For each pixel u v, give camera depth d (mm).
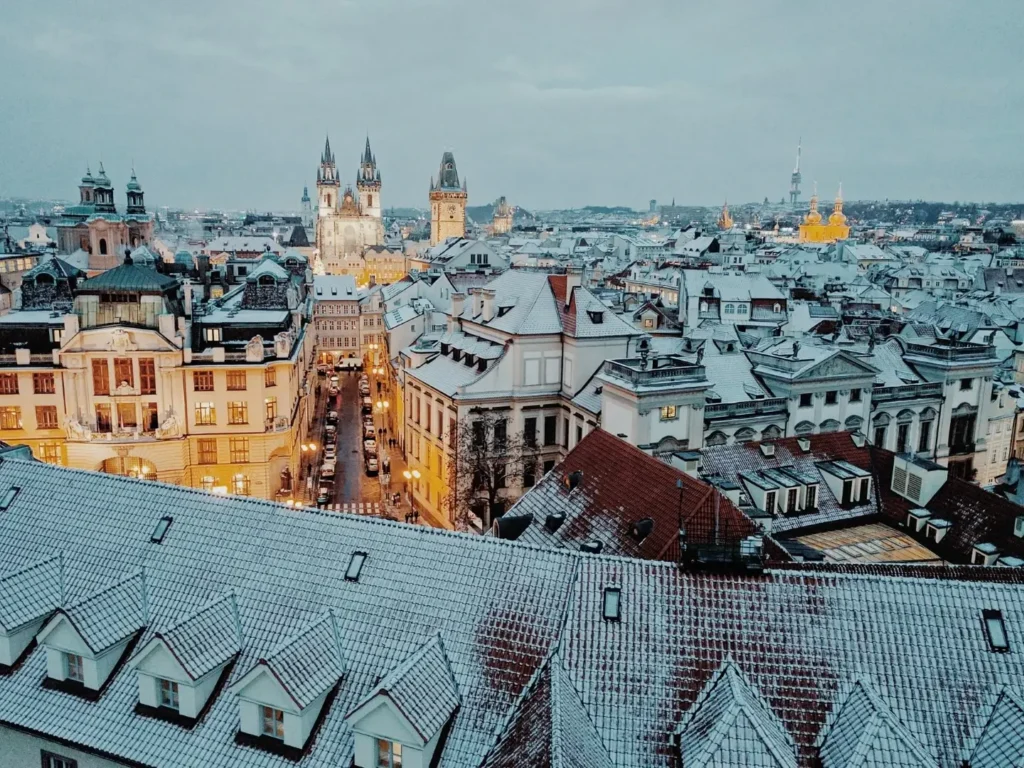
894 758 24547
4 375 91812
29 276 129250
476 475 84375
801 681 27625
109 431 93812
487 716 28047
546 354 88625
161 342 92688
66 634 30688
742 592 29844
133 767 29203
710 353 89875
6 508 38438
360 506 99375
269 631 31359
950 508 54375
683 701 27516
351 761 27609
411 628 30391
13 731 31578
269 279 121188
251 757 28344
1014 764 24656
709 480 56750
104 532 36125
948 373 89562
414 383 99875
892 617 28797
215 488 97438
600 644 28859
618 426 75250
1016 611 28719
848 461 61250
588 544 45344
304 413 120438
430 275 167250
